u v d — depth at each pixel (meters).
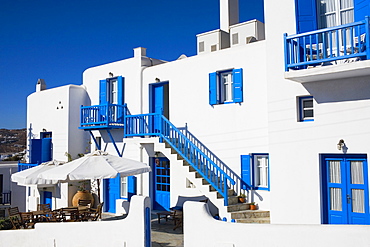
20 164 20.30
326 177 9.50
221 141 13.06
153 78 15.30
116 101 16.78
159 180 15.02
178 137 13.24
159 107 15.32
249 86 12.42
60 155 18.16
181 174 13.90
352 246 6.49
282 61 10.03
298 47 9.38
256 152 12.16
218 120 13.19
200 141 13.64
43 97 19.70
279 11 10.16
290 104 9.86
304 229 6.91
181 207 12.27
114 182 16.41
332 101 9.23
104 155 11.77
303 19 9.64
